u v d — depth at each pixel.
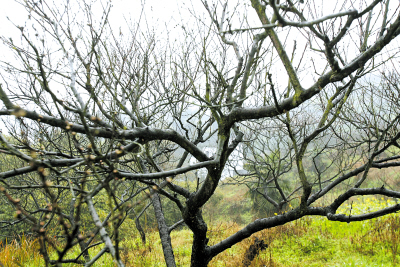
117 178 1.40
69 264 4.88
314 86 1.91
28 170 1.53
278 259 6.48
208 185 2.83
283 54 1.97
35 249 5.24
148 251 7.79
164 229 3.91
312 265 6.02
